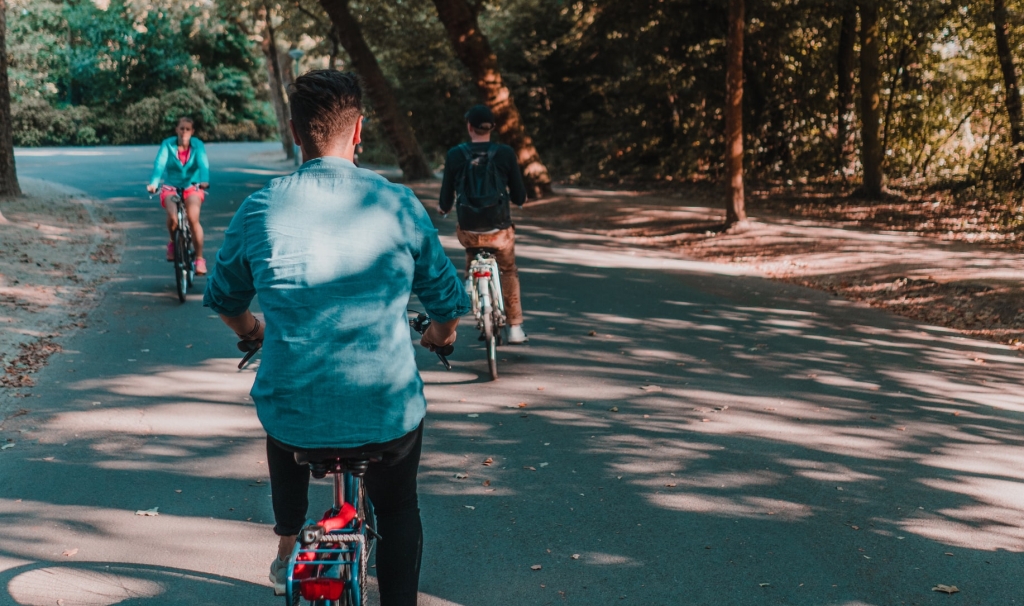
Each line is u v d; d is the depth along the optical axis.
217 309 2.89
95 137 57.03
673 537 4.43
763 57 27.30
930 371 7.91
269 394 2.61
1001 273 12.01
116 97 59.31
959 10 22.20
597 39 30.69
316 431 2.58
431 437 5.97
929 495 5.00
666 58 28.16
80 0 57.75
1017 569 4.11
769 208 22.80
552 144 37.16
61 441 5.78
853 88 26.94
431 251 2.79
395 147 28.59
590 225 20.61
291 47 40.09
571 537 4.43
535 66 35.94
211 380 7.32
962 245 15.49
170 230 10.25
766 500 4.91
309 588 2.34
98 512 4.68
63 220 16.48
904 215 20.50
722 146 30.88
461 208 7.77
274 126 66.69
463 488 5.08
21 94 55.16
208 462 5.46
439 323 3.03
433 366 7.90
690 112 31.25
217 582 3.93
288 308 2.59
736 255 15.77
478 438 5.95
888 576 4.03
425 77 37.28
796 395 7.04
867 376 7.69
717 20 25.73
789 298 11.62
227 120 62.47
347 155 2.81
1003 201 20.94
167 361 7.86
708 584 3.95
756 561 4.17
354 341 2.59
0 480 5.09
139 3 55.81
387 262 2.64
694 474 5.30
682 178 31.72
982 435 6.11
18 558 4.13
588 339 8.96
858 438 6.00
